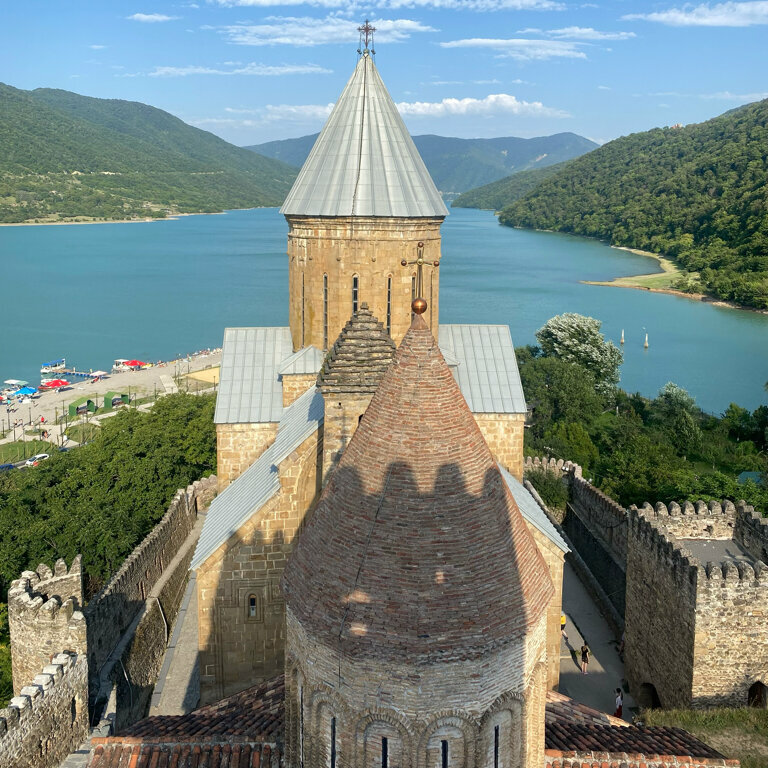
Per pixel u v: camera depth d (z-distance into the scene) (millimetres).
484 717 14031
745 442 68188
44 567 31328
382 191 32656
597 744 18062
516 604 14211
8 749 22906
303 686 14977
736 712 26703
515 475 34062
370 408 15625
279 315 172375
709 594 28234
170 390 105750
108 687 29344
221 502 31734
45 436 84938
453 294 193125
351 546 14414
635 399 83750
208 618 27359
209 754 17000
